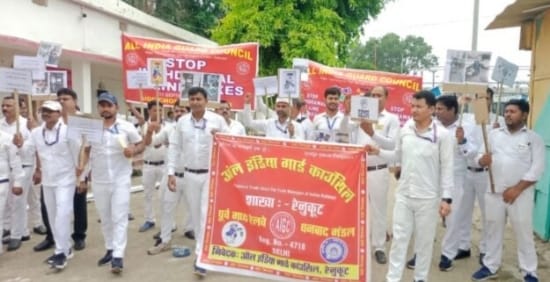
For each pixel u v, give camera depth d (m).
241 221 4.77
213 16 28.02
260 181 4.72
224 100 7.87
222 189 4.83
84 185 6.18
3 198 6.07
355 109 4.90
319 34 17.98
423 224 4.75
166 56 7.88
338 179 4.54
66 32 13.17
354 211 4.51
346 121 6.07
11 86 5.96
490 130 5.64
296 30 17.91
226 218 4.80
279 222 4.66
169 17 26.83
